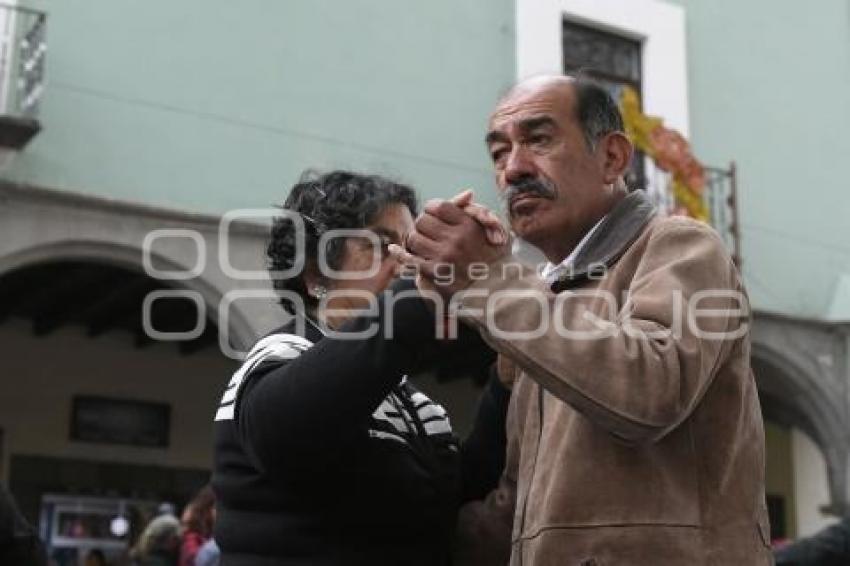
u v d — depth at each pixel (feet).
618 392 5.13
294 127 28.78
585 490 5.70
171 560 23.20
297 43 29.25
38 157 25.31
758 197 36.55
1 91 24.98
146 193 26.50
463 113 31.55
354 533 6.47
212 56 27.96
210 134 27.58
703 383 5.37
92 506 33.53
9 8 24.72
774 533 40.75
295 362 6.02
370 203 7.31
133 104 26.73
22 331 33.42
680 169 33.58
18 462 32.76
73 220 25.32
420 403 7.50
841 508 34.99
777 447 41.45
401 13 31.04
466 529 7.25
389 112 30.35
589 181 6.44
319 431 5.84
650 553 5.55
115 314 32.01
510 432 7.05
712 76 36.55
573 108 6.43
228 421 6.66
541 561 5.75
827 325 36.01
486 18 32.42
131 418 34.50
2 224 24.58
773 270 36.19
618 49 34.94
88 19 26.45
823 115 38.60
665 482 5.66
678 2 36.09
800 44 38.70
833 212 37.96
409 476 6.70
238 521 6.48
